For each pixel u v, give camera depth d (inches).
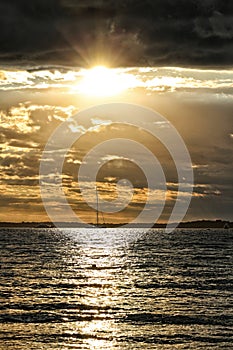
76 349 1349.7
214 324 1632.6
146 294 2260.1
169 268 3543.3
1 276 2938.0
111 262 4047.7
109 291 2362.2
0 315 1764.3
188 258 4456.2
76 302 2032.5
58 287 2492.6
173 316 1750.7
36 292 2309.3
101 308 1900.8
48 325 1615.4
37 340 1430.9
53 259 4281.5
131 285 2591.0
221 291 2358.5
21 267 3506.4
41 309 1881.2
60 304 1988.2
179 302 2039.9
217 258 4443.9
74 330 1547.7
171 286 2544.3
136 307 1921.8
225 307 1924.2
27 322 1654.8
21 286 2513.5
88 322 1656.0
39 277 2920.8
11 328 1571.1
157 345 1387.8
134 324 1632.6
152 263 3954.2
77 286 2539.4
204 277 2955.2
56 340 1433.3
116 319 1705.2
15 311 1840.6
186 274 3137.3
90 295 2229.3
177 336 1478.8
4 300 2074.3
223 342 1421.0
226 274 3134.8
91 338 1454.2
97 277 2957.7
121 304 1990.7
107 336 1476.4
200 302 2038.6
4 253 4933.6
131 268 3538.4
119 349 1350.9
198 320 1686.8
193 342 1421.0
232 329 1566.2
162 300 2089.1
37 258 4362.7
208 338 1460.4
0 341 1419.8
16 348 1354.6
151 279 2864.2
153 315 1766.7
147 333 1509.6
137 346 1379.2
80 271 3302.2
